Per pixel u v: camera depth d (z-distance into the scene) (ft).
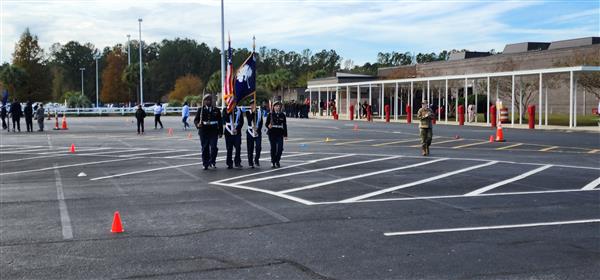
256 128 52.75
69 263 21.84
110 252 23.38
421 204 34.01
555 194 37.63
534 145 76.95
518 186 41.09
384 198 36.06
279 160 54.03
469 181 43.52
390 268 21.12
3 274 20.49
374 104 223.51
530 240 25.30
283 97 313.73
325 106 229.66
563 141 83.46
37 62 308.60
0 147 76.02
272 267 21.27
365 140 87.10
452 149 71.31
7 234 26.55
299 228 27.71
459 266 21.36
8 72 285.84
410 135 98.89
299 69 509.35
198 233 26.71
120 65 377.30
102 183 43.16
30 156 64.08
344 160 58.44
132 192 38.75
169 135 100.94
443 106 185.06
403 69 245.45
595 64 149.89
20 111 113.91
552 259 22.27
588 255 22.84
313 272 20.65
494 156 62.44
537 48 213.25
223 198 36.19
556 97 179.01
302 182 43.04
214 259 22.35
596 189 39.75
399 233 26.63
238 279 19.89
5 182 44.06
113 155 64.75
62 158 61.67
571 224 28.55
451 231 27.02
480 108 179.01
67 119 183.52
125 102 372.58
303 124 141.49
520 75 132.57
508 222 29.04
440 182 43.01
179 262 21.94
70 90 422.00
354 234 26.43
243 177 45.98
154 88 437.17
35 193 38.52
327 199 35.73
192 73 440.45
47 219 29.91
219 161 58.08
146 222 29.12
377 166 53.21
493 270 20.86
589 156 62.49
